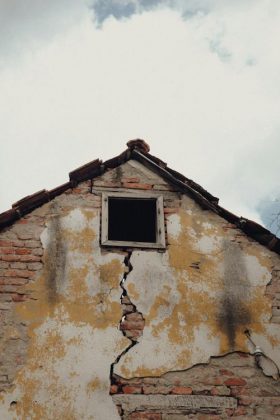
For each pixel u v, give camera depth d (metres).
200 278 6.25
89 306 5.85
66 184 6.71
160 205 6.78
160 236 6.48
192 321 5.93
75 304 5.84
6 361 5.39
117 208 7.20
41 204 6.53
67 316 5.75
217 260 6.43
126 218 7.44
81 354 5.54
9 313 5.68
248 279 6.34
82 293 5.93
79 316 5.77
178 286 6.15
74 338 5.62
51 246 6.21
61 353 5.51
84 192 6.75
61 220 6.44
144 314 5.89
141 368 5.55
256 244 6.64
